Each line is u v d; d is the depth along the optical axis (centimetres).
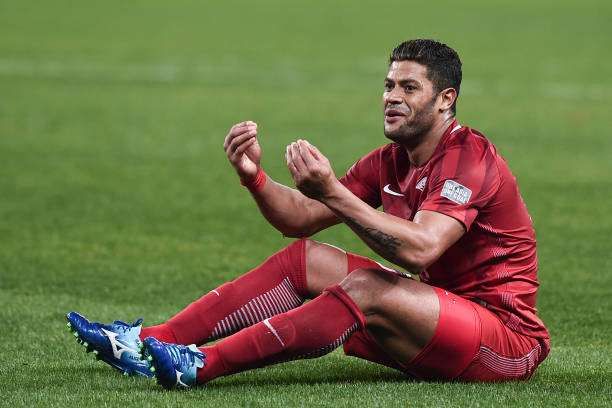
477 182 1717
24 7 11469
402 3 12788
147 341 1644
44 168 4522
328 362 1995
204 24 10675
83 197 3969
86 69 7712
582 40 9838
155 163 4688
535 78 7644
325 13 11744
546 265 3041
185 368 1662
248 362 1675
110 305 2528
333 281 1781
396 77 1755
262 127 5650
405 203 1805
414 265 1655
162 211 3753
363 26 10644
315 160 1617
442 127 1769
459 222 1689
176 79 7381
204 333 1786
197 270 2936
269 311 1788
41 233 3391
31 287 2706
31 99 6431
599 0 13162
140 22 10662
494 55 8825
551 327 2386
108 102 6406
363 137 5394
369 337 1803
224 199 3975
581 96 6888
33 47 8750
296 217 1870
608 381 1823
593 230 3525
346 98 6712
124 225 3525
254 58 8512
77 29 9975
